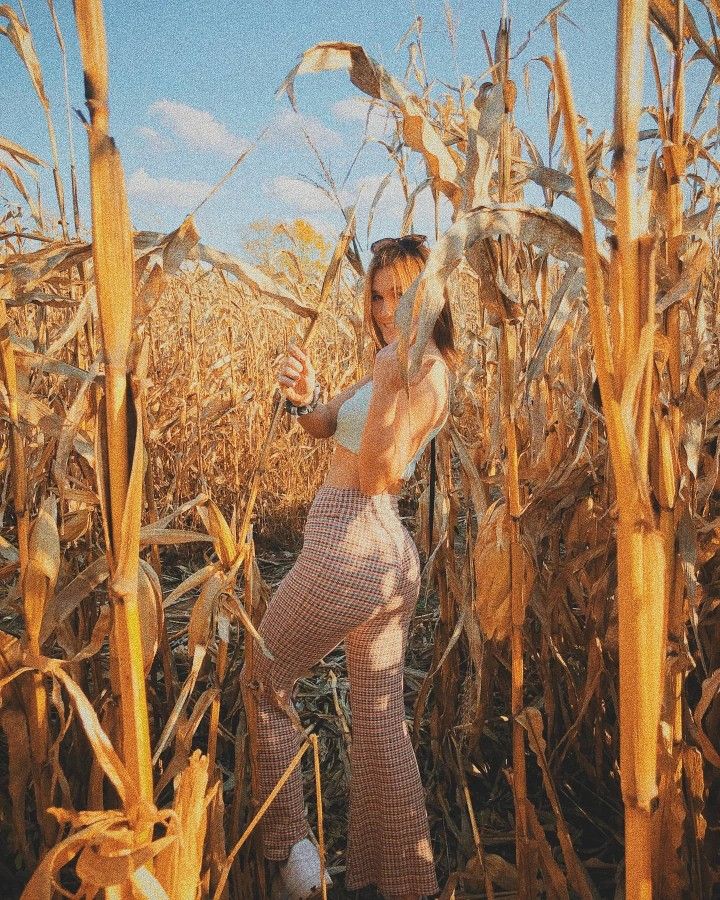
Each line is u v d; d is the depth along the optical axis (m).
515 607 1.49
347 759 2.48
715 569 1.83
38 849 1.91
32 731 1.52
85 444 1.41
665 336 1.24
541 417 2.06
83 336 2.01
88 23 0.77
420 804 1.91
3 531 3.28
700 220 1.36
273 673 1.85
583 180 0.82
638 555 0.91
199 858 1.15
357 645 1.90
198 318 4.87
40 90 1.40
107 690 1.51
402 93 1.19
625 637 0.93
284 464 4.78
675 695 1.35
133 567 0.92
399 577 1.86
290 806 1.89
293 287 3.46
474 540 2.34
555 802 1.59
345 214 1.53
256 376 4.52
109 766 0.98
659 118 1.18
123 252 0.85
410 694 2.89
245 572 1.64
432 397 1.70
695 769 1.51
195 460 4.32
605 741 2.23
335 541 1.79
